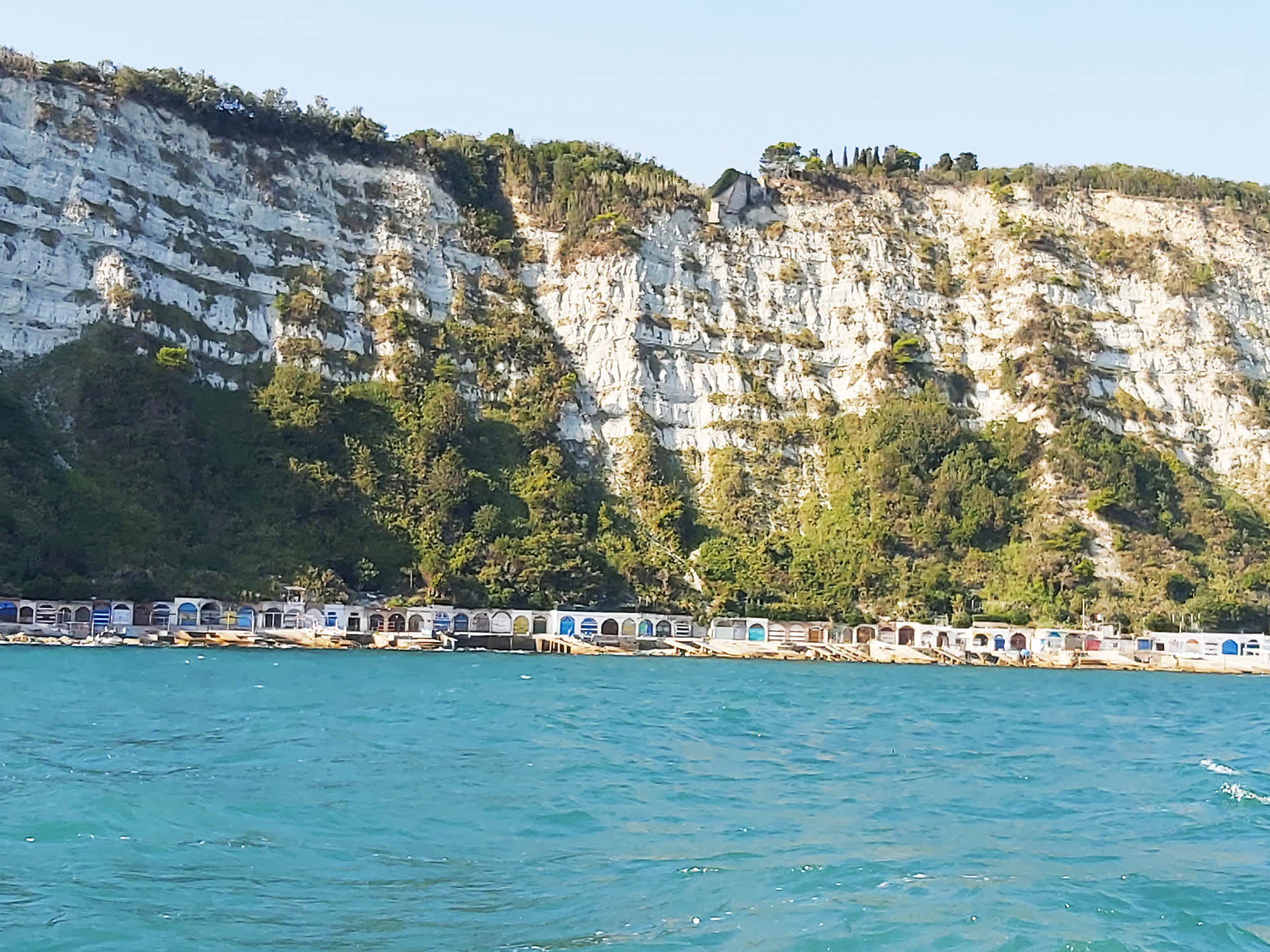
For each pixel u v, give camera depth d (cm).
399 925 3061
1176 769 5856
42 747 5412
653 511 17675
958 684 12331
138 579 14100
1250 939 3045
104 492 14750
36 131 17625
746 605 16462
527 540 16262
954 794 5053
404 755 5509
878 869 3625
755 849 3894
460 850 3791
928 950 2873
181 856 3581
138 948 2822
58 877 3306
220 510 15312
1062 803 4859
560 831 4078
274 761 5231
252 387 17212
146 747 5531
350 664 11938
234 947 2875
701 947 2897
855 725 7694
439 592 15388
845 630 16300
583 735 6506
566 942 2942
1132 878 3612
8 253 16638
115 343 16388
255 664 11431
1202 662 16325
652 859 3728
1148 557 17462
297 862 3591
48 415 15500
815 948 2883
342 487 16050
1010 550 17650
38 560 13762
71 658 11388
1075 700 10538
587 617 15662
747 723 7500
